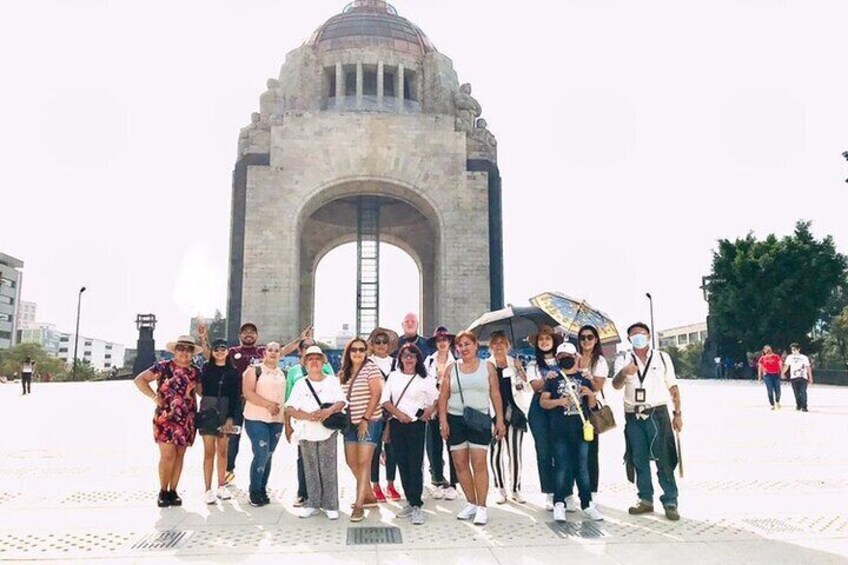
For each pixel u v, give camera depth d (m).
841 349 71.19
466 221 41.97
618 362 8.21
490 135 45.81
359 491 7.62
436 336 9.74
